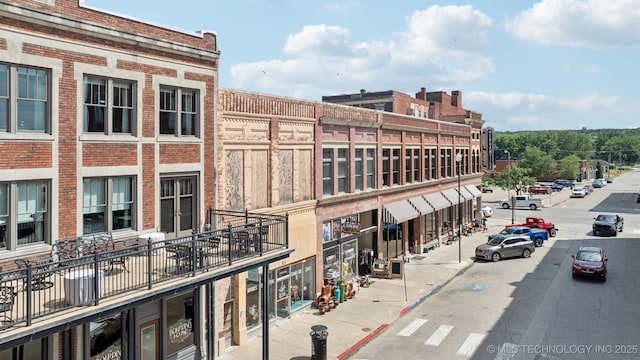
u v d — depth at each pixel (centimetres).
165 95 1527
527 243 3319
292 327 1944
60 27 1223
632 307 2111
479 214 4662
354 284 2473
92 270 1078
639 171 18012
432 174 3747
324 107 2334
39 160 1195
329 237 2398
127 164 1396
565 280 2623
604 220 4312
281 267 2022
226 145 1747
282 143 2038
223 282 1698
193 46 1574
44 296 1007
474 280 2705
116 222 1395
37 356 1180
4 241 1152
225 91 1731
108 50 1341
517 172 7219
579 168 12531
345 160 2567
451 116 4694
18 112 1168
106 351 1325
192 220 1625
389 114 2992
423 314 2119
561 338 1764
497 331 1862
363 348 1744
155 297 1134
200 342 1602
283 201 2061
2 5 1099
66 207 1252
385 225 2967
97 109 1341
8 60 1127
